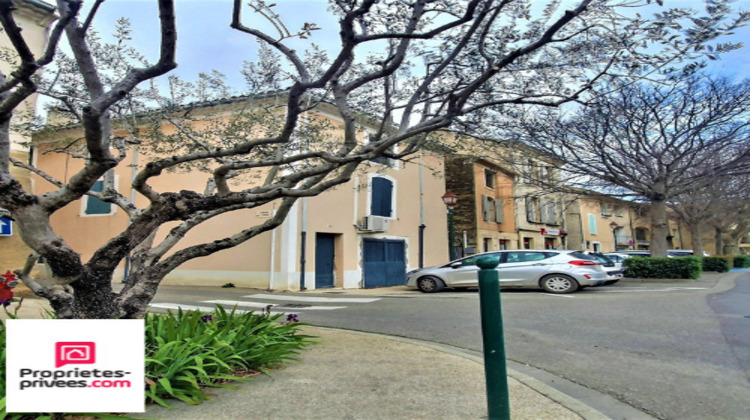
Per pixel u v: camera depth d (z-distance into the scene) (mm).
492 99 6348
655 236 15047
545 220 27453
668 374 4504
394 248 17078
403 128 5992
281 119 8352
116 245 4055
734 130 12062
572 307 8617
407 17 4895
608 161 13969
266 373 4309
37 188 15898
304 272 13883
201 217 5250
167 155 10055
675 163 13484
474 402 3564
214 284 14641
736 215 24953
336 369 4539
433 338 6449
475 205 21203
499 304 3145
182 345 3865
